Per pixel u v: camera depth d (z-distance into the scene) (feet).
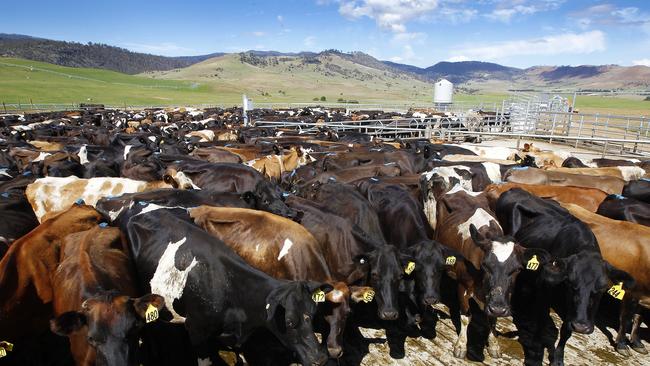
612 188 36.14
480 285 20.86
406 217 26.71
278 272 21.58
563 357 21.30
